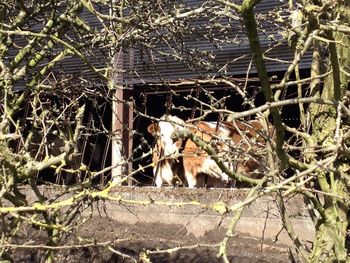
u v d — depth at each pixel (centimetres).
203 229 791
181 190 827
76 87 605
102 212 836
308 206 420
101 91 734
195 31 566
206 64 594
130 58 797
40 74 501
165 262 717
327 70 423
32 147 510
